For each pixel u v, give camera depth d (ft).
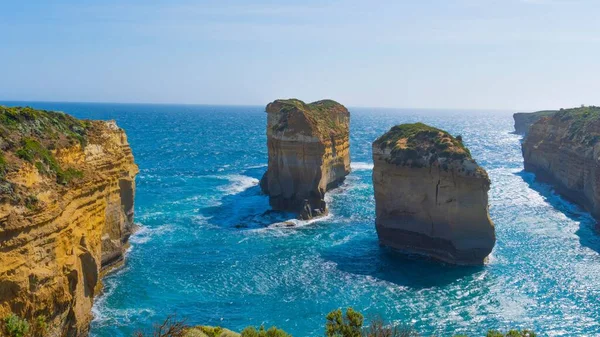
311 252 163.02
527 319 114.01
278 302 122.83
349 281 137.39
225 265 148.46
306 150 215.31
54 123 112.47
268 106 261.24
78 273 95.20
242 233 184.55
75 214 100.48
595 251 163.43
